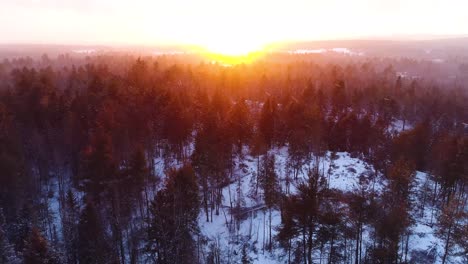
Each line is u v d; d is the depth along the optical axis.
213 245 40.91
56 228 43.78
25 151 54.06
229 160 53.78
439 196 49.03
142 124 54.75
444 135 59.78
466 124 87.38
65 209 42.91
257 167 54.97
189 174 37.16
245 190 51.78
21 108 58.22
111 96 62.66
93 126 54.84
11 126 51.16
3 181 41.44
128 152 51.62
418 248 38.00
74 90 73.38
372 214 34.66
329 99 86.00
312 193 27.91
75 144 51.94
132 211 44.03
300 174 53.84
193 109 64.81
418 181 51.34
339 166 56.28
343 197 40.91
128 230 42.06
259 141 54.56
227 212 47.62
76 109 58.03
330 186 50.25
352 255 36.72
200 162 45.47
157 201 33.69
